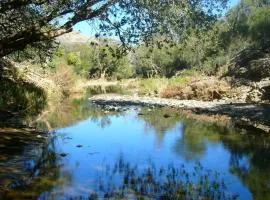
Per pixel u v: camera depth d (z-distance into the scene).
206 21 11.56
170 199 7.89
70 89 37.66
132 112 23.52
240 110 23.83
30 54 15.82
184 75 53.31
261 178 9.60
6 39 10.84
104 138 14.25
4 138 12.60
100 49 12.37
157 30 11.17
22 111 18.59
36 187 8.24
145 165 10.55
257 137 15.07
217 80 35.09
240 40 55.38
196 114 22.66
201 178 9.46
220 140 14.28
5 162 9.92
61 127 16.19
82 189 8.28
